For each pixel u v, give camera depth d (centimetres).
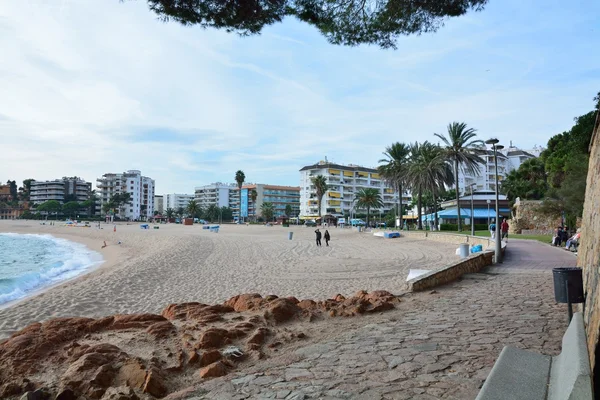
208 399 371
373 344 545
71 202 17325
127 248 4681
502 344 527
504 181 6956
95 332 558
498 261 1681
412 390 379
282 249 3509
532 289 1020
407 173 5728
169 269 2231
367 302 812
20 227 11794
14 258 4097
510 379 337
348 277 1836
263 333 575
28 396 346
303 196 14412
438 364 454
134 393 376
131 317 604
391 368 445
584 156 2756
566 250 2338
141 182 19888
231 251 3322
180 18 722
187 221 11712
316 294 1441
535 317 689
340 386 395
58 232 9531
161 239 5403
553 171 4078
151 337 535
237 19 731
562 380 293
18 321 1147
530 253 2145
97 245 5650
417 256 2764
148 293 1542
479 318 694
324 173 13875
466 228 5906
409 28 816
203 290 1592
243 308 747
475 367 439
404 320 696
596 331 315
